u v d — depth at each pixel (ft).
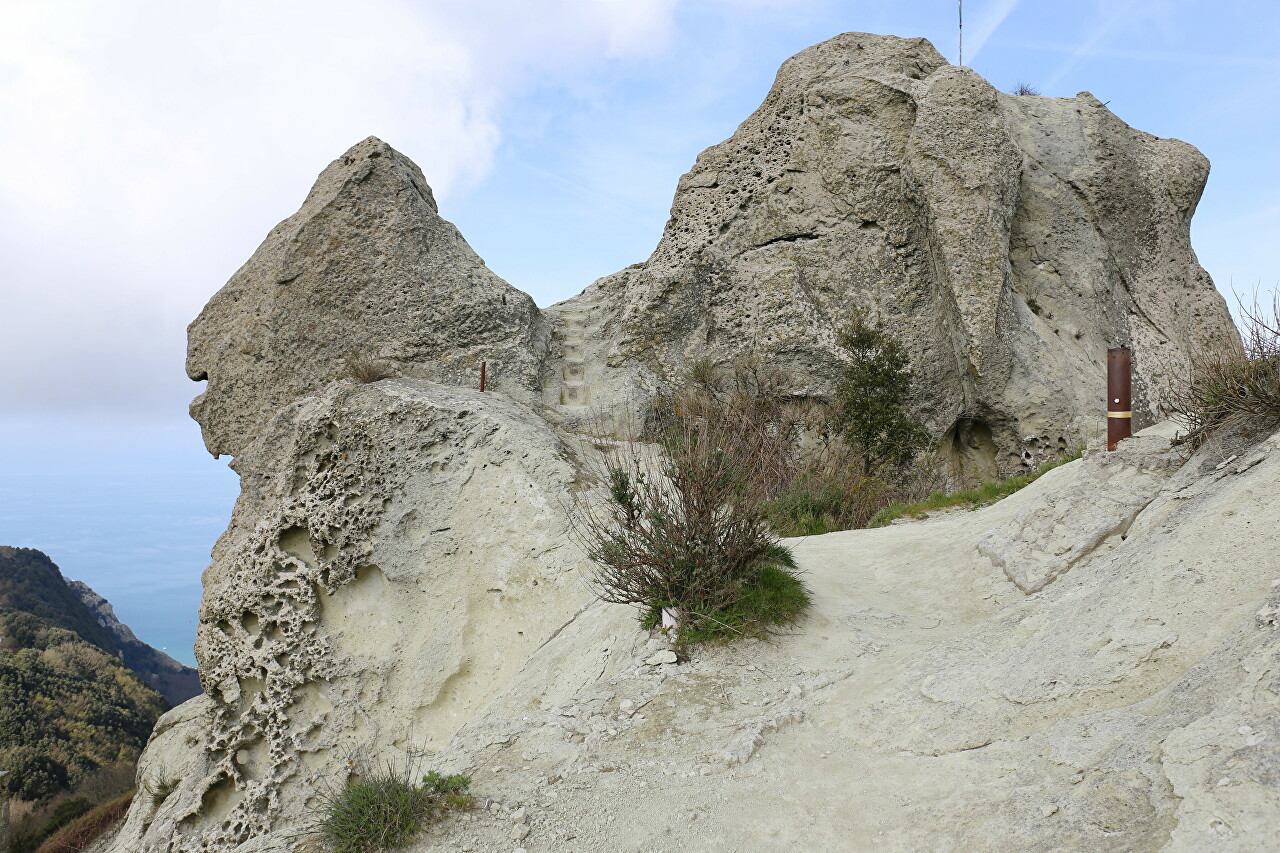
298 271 49.47
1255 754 9.34
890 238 52.26
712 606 20.53
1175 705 11.41
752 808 13.35
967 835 11.20
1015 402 47.57
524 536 33.47
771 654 19.57
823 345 50.78
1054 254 54.03
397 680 32.58
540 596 32.14
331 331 49.11
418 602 33.68
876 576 25.99
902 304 51.44
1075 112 59.00
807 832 12.49
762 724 15.87
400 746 31.32
